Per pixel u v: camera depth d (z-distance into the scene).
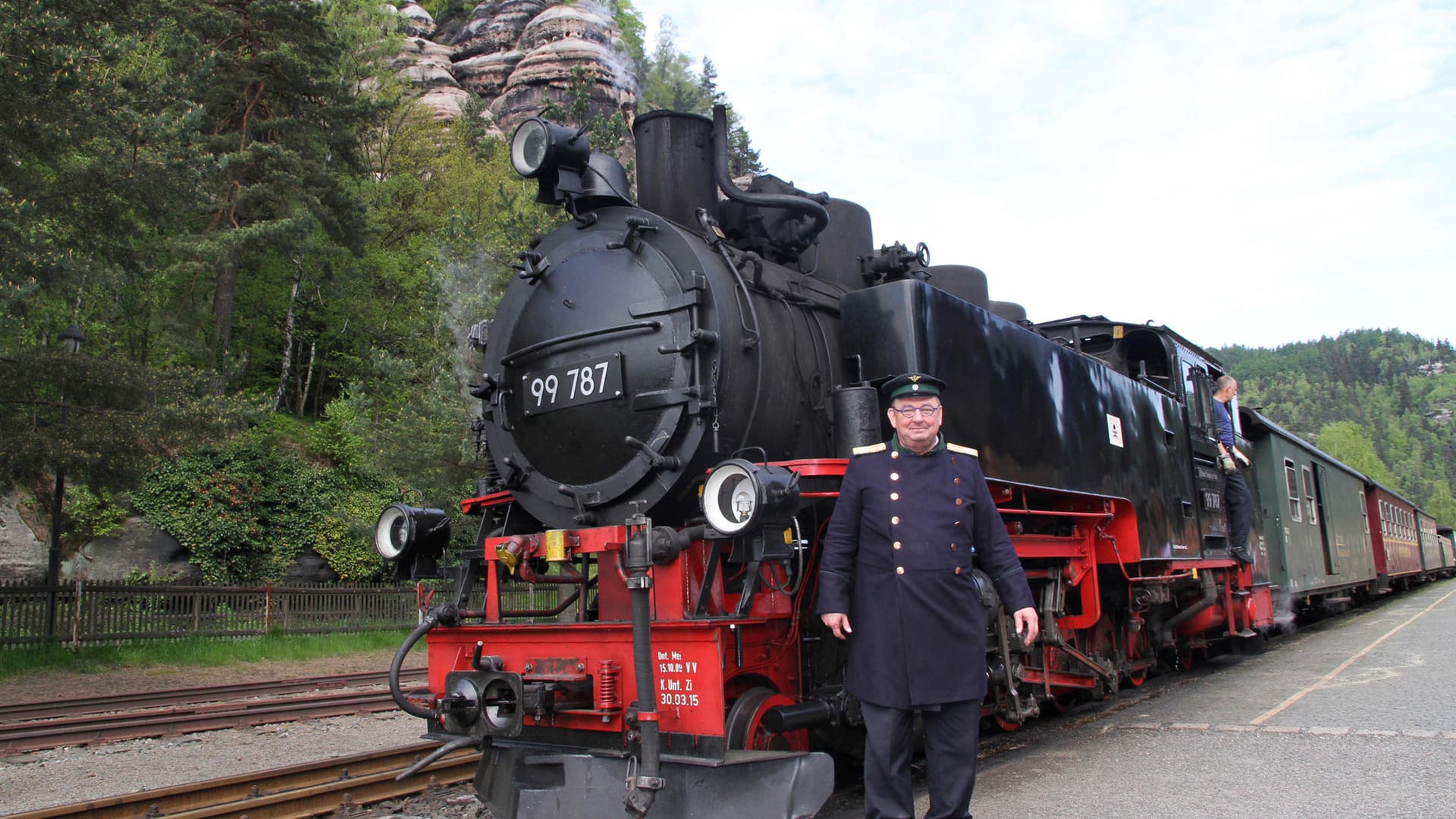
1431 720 5.81
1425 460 179.88
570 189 5.45
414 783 5.23
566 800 4.04
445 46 56.12
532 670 4.53
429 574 5.40
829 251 6.27
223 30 21.52
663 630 3.99
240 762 6.41
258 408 13.38
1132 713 6.95
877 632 3.37
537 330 5.41
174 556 17.16
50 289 11.52
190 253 20.00
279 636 14.46
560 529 4.84
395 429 14.73
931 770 3.37
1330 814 3.94
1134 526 7.22
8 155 11.29
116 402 12.02
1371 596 19.34
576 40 51.38
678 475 4.56
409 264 29.44
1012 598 3.41
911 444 3.51
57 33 10.63
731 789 3.69
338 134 23.55
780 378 4.95
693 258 4.81
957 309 5.51
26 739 7.05
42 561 15.80
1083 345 8.98
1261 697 7.24
